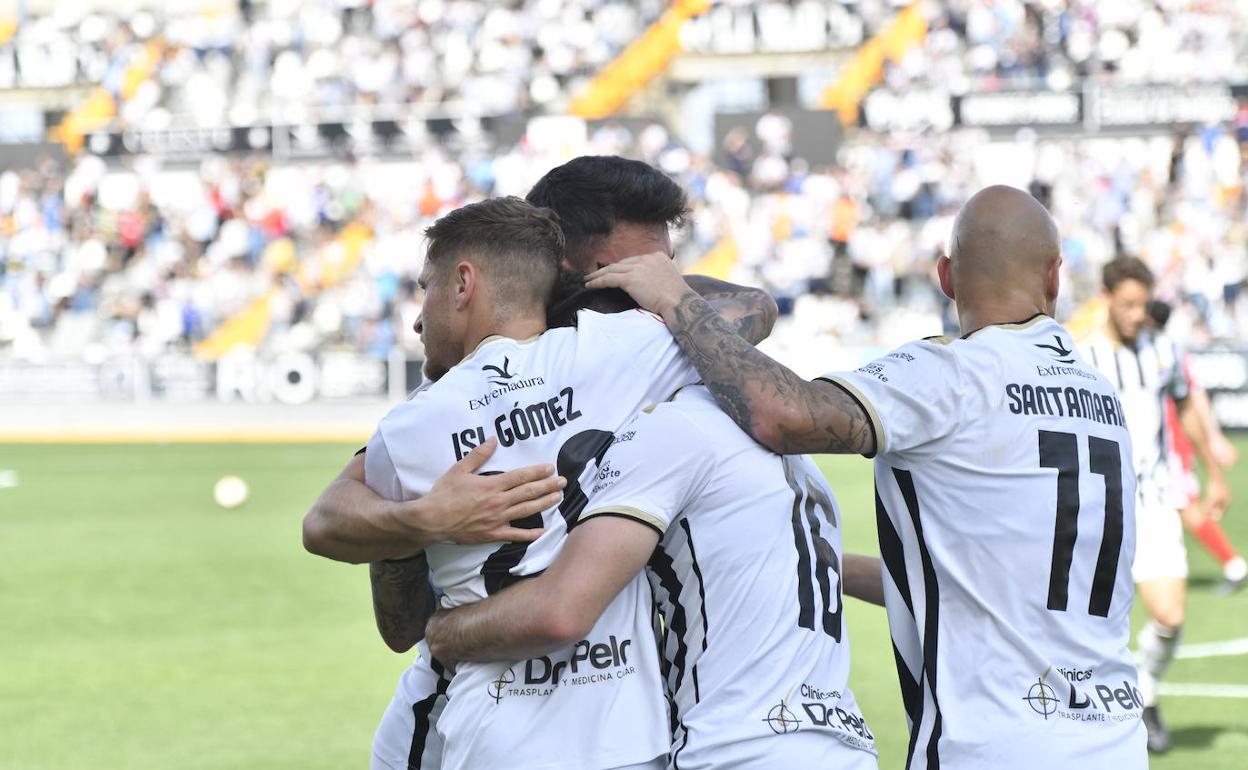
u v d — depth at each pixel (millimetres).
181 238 105688
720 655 10070
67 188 108688
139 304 101375
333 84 117438
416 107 110438
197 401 91125
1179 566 22969
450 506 9875
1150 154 99750
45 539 47906
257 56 120750
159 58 122125
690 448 10102
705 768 9820
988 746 10242
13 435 89375
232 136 108875
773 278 95125
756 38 115250
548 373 10367
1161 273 89812
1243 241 94250
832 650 10383
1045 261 11352
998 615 10508
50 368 92125
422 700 11617
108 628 33812
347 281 100438
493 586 10125
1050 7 113312
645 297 10945
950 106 102500
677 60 116312
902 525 10914
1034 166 99125
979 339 11008
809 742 9914
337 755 22984
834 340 87375
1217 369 77625
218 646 31656
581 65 117438
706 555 10164
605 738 9828
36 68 121500
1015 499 10633
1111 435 11125
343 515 10328
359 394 90188
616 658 10008
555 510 10172
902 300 94375
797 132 102062
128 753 23203
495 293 10609
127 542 47094
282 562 43125
